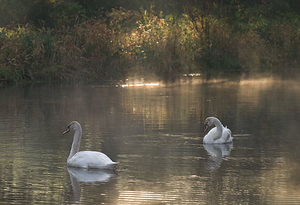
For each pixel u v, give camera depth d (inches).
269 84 1002.1
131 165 438.0
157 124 612.1
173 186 381.4
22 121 635.5
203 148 498.9
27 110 712.4
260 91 904.3
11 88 934.4
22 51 1032.8
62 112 697.0
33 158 463.2
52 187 380.2
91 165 428.8
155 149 494.0
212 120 519.5
